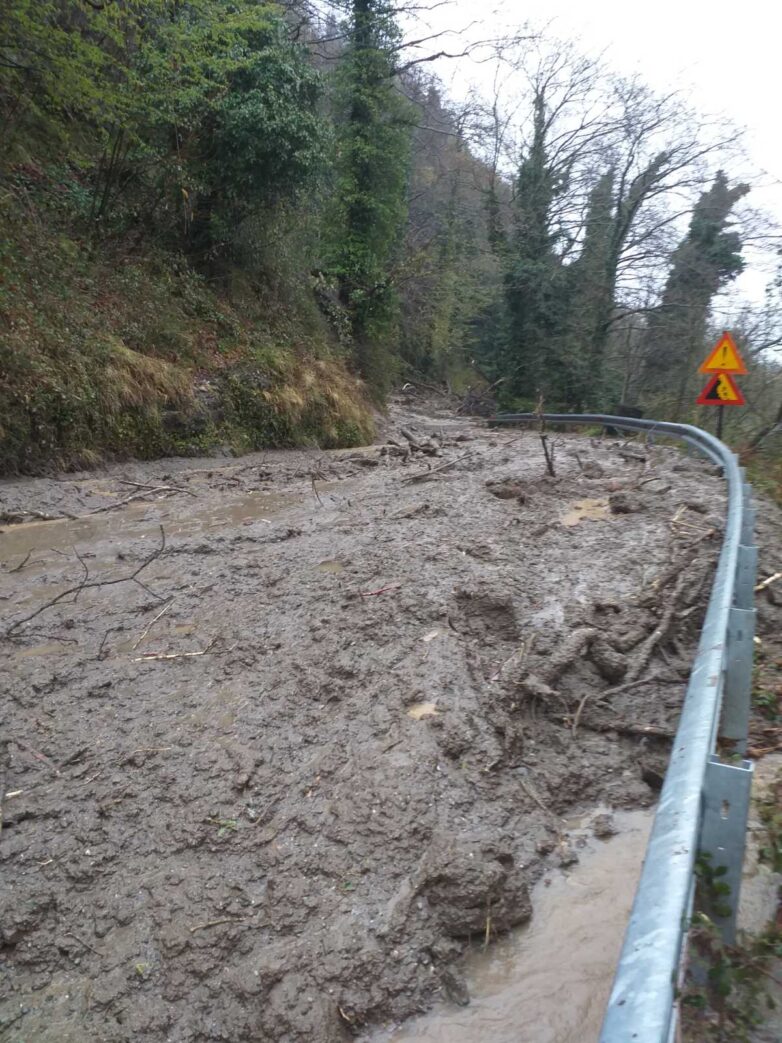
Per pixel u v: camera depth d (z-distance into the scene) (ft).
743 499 19.75
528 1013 8.54
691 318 78.64
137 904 9.66
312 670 14.61
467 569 18.99
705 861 7.66
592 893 10.20
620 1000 4.67
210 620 17.49
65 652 16.15
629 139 84.12
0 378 33.06
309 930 9.30
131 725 13.25
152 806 11.22
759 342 58.23
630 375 89.51
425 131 128.88
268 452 47.39
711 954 7.50
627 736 13.52
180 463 40.63
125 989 8.66
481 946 9.43
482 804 11.39
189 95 45.73
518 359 93.61
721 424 41.70
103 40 47.78
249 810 11.14
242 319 54.08
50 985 8.78
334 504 29.43
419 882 9.80
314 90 54.13
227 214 53.62
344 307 73.31
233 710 13.56
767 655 16.20
